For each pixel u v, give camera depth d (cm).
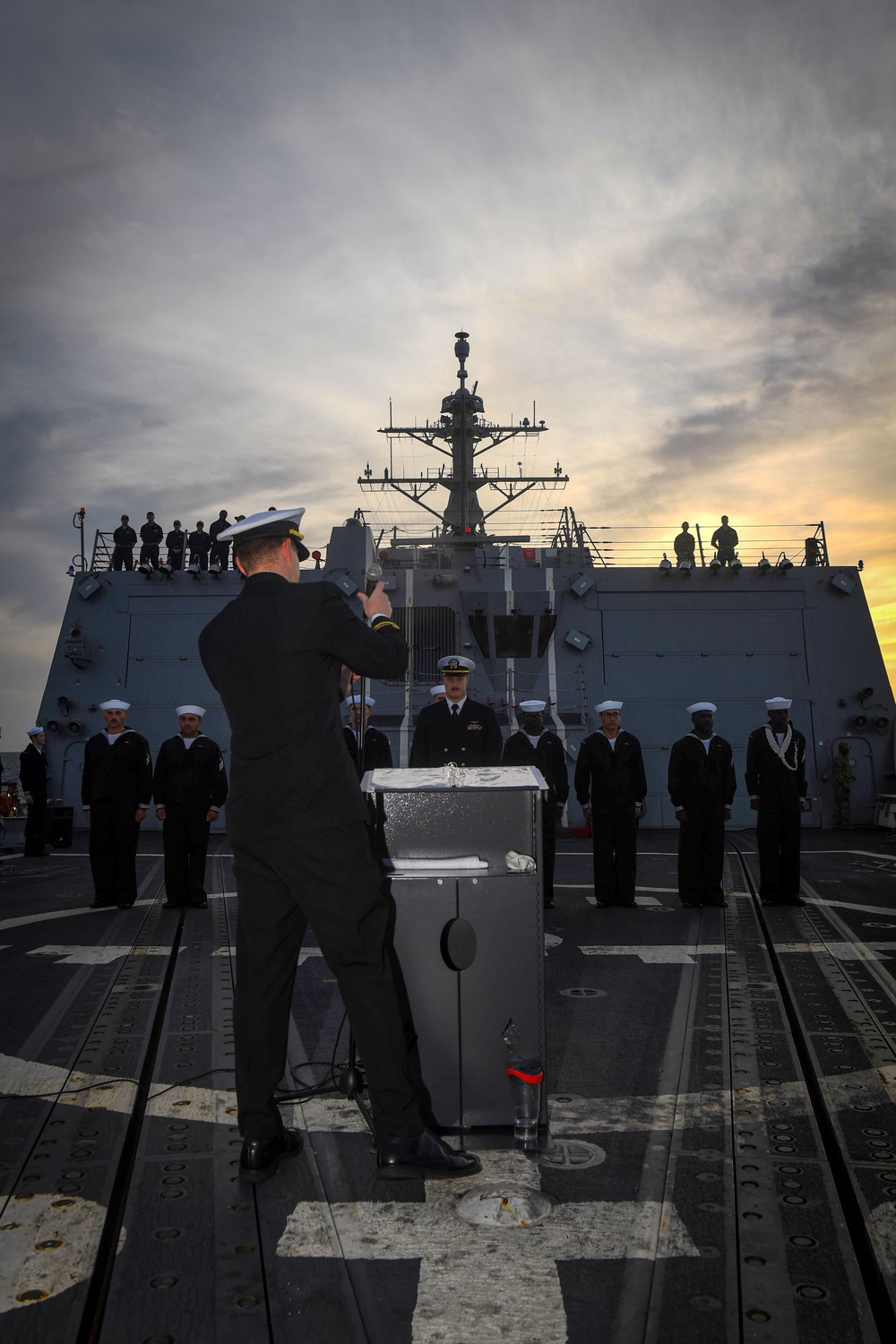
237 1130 342
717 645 1808
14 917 852
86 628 1830
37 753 1498
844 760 1748
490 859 324
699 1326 218
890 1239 251
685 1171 304
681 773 895
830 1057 411
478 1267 246
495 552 1919
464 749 737
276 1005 307
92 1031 466
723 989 545
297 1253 255
